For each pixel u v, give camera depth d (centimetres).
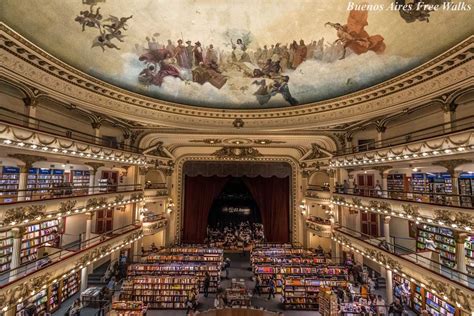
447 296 1004
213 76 1727
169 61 1612
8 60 1031
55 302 1368
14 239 1019
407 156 1252
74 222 1789
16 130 974
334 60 1508
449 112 1153
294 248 2248
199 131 1956
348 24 1343
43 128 1341
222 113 1850
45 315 1202
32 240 1370
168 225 2434
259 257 1902
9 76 1055
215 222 2964
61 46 1223
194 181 2678
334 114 1634
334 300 1257
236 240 2727
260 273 1659
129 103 1605
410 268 1212
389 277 1409
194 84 1742
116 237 1650
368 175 1916
